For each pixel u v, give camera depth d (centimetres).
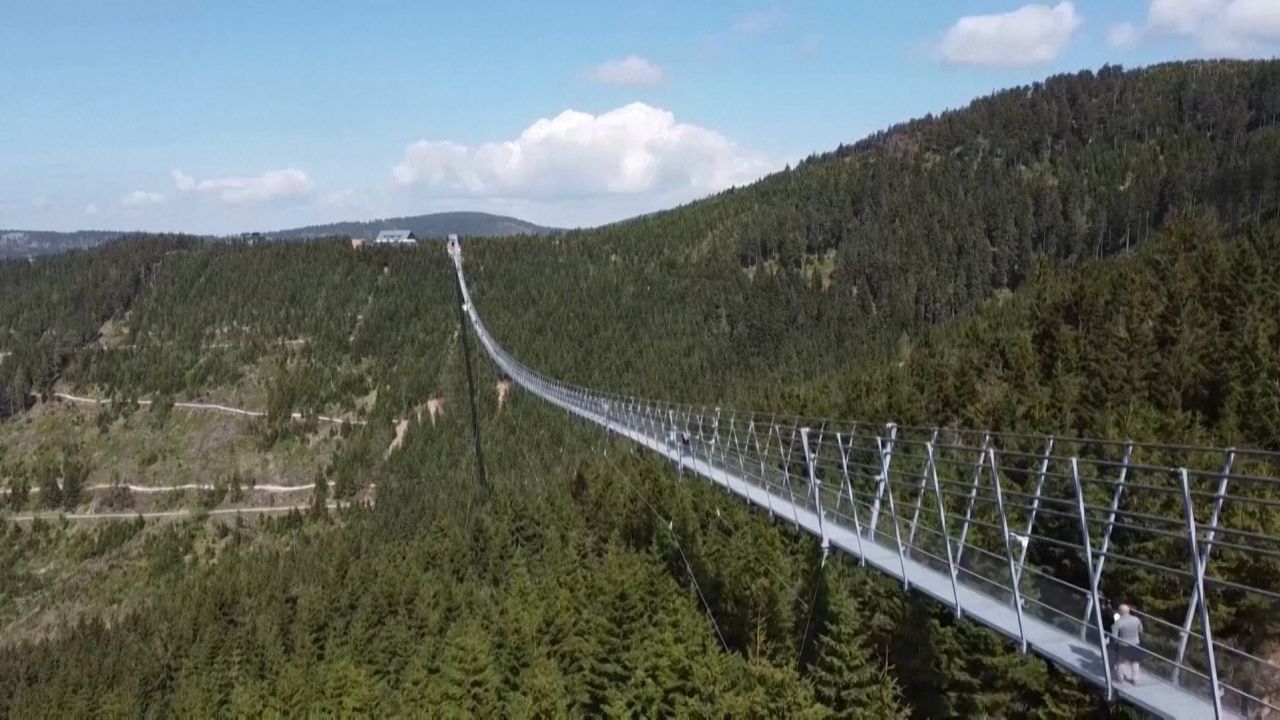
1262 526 2277
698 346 15938
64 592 13950
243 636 6950
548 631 4409
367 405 17425
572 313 18038
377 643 5425
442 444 13825
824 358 13562
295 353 19400
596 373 14700
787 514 2444
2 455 17700
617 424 5578
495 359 13800
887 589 3078
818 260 19588
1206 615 1107
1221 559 2305
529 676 3878
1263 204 14088
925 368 6606
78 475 16700
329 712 4244
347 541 11331
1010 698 2764
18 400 18762
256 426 17462
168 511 15800
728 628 4047
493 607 5406
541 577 5912
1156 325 5422
